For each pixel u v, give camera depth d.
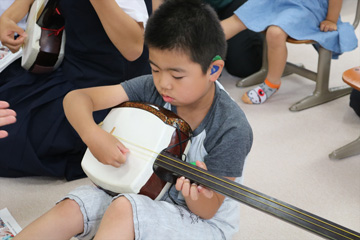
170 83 1.05
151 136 1.15
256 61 2.71
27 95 1.83
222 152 1.12
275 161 2.01
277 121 2.32
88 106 1.22
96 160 1.21
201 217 1.17
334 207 1.75
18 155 1.78
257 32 2.49
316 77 2.50
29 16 1.84
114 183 1.12
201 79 1.06
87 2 1.65
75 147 1.83
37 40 1.76
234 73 2.76
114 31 1.58
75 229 1.14
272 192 1.83
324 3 2.36
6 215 1.66
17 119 1.79
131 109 1.23
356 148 2.02
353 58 2.93
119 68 1.78
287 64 2.70
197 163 1.10
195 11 1.02
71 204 1.14
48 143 1.79
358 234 0.93
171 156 1.11
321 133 2.21
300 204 1.77
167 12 1.02
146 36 1.04
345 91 2.54
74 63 1.84
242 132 1.12
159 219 1.05
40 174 1.83
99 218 1.16
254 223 1.67
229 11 2.62
